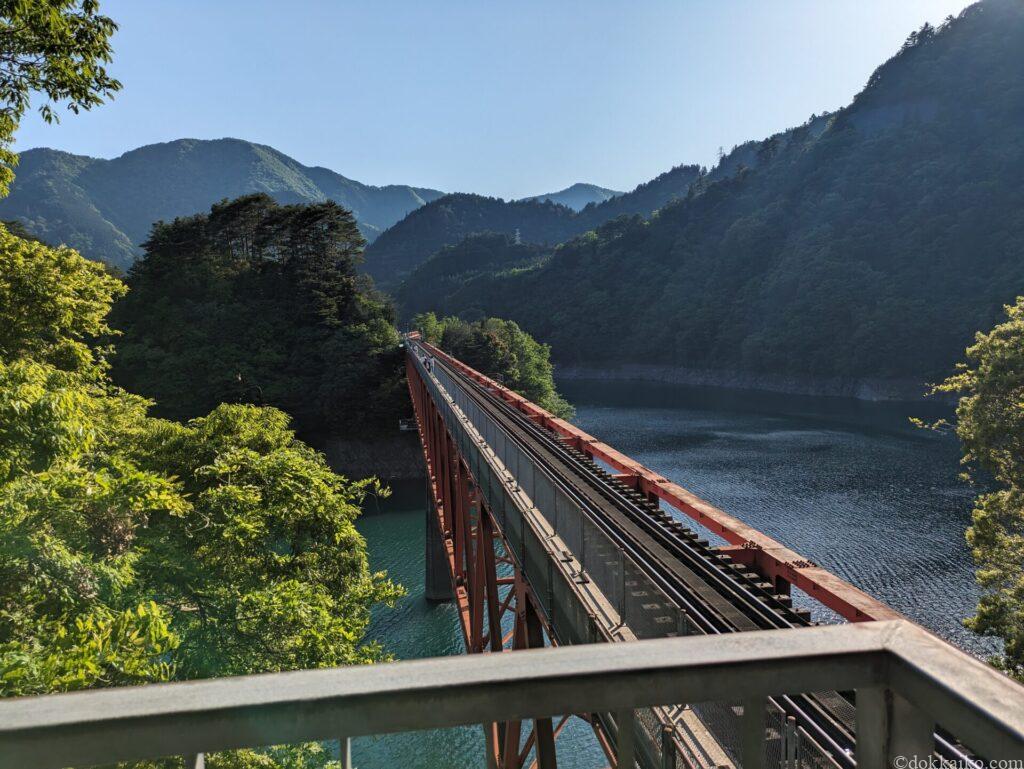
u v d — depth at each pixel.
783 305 172.38
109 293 24.05
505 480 16.44
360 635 19.94
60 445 10.02
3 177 14.12
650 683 1.52
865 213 183.25
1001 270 134.62
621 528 11.09
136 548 14.16
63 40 12.32
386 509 66.19
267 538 18.53
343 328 95.69
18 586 9.42
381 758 26.52
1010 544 20.75
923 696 1.46
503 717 1.49
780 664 1.54
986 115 189.25
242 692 1.42
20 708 1.37
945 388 23.72
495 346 105.12
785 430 99.38
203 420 24.28
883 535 51.19
